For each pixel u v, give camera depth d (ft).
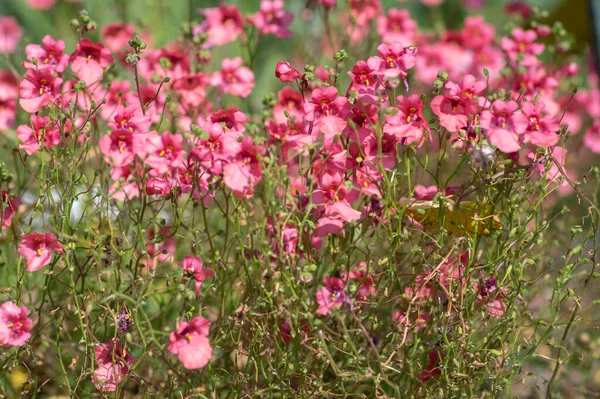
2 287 6.08
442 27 7.07
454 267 5.81
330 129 5.73
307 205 5.74
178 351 5.65
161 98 6.13
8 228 5.98
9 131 6.34
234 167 5.69
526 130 5.72
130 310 5.79
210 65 6.84
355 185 5.79
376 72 5.75
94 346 5.77
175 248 6.15
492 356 5.82
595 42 6.53
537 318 5.93
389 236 5.77
